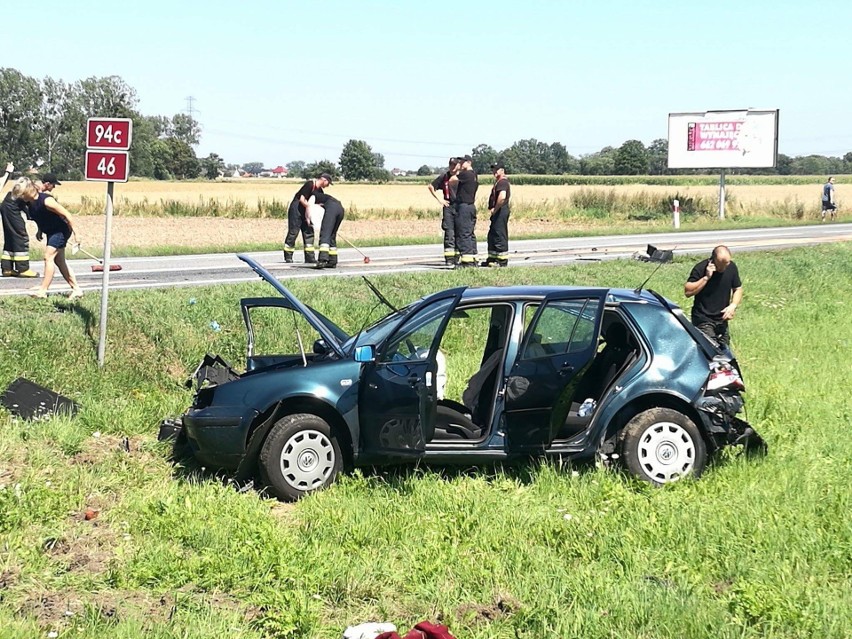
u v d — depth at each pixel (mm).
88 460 8672
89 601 5770
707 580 6125
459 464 8133
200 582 6098
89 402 10188
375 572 6242
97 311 12305
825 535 6703
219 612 5664
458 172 20578
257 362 9578
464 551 6582
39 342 11156
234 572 6176
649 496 7684
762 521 6914
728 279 11438
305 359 8664
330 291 15195
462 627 5512
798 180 103500
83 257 24281
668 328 8328
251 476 8266
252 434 8141
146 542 6715
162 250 26156
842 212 52062
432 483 7906
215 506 7418
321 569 6152
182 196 59875
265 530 6828
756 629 5461
